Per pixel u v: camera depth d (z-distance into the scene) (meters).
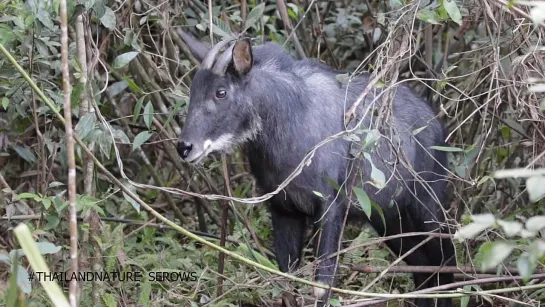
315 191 9.85
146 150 14.15
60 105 10.20
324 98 10.36
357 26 14.72
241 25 12.03
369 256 12.19
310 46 13.98
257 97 9.98
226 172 10.62
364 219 11.02
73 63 9.23
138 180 13.84
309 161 9.02
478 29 12.77
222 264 10.80
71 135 7.35
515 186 11.58
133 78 12.58
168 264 11.43
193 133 9.70
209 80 9.78
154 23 12.11
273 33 13.03
